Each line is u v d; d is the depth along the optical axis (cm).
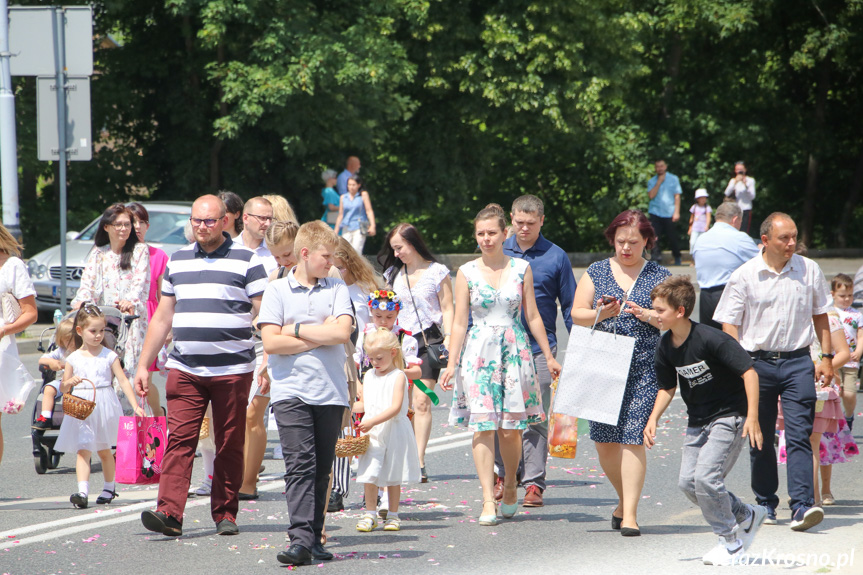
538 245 1816
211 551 1451
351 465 1803
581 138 7081
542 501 1741
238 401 1539
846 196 8425
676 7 7262
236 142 6050
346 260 1786
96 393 1773
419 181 6769
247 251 1567
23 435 2386
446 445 2252
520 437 1644
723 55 7994
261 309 1407
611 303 1539
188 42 5944
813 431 1667
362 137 5728
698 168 7562
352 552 1446
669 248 7112
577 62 6288
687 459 1401
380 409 1566
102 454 1770
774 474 1581
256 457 1781
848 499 1748
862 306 2394
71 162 5953
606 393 1521
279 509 1720
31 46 3350
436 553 1436
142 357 1562
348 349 1473
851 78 8100
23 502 1789
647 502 1733
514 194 7981
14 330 1812
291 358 1394
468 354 1611
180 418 1533
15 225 3691
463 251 7856
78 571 1355
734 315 1580
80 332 1791
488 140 6944
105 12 5872
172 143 6112
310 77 5191
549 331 1803
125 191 6272
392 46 5612
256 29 5500
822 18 7788
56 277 3806
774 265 1566
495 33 6084
